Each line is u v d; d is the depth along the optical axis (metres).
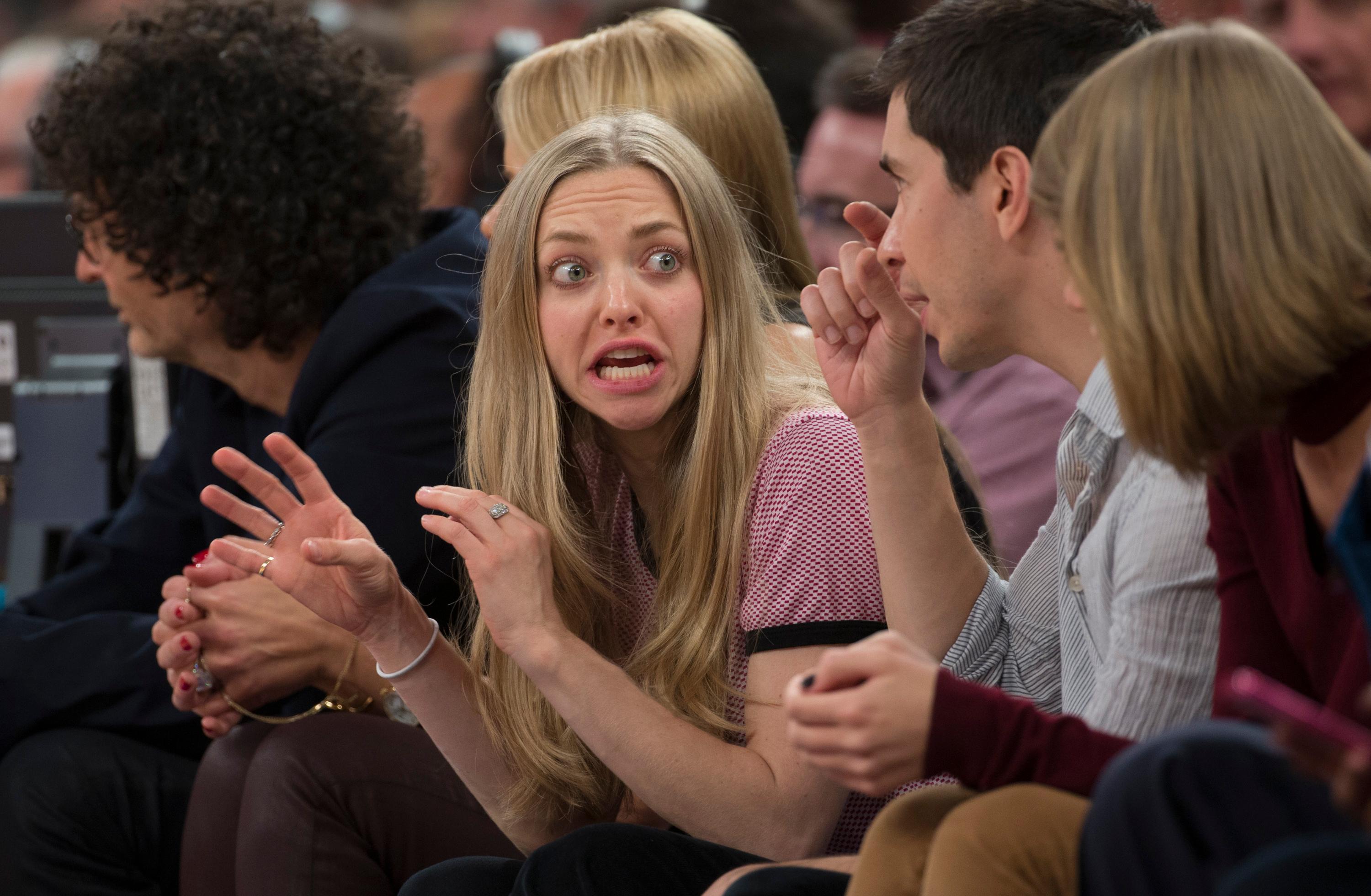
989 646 5.74
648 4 12.88
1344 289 3.87
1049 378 9.82
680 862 5.19
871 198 11.74
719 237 5.83
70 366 9.84
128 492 9.98
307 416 7.93
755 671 5.52
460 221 8.84
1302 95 4.02
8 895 7.28
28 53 20.69
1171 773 3.34
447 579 7.45
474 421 6.14
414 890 5.46
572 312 5.73
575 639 5.50
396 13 20.59
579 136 5.91
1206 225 3.91
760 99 8.02
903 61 5.41
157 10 8.52
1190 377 3.92
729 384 5.81
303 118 8.18
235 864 6.42
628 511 6.25
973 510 7.02
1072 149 4.19
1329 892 3.00
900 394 5.43
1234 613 4.21
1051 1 5.21
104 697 7.71
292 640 7.11
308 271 8.15
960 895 3.64
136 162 7.96
